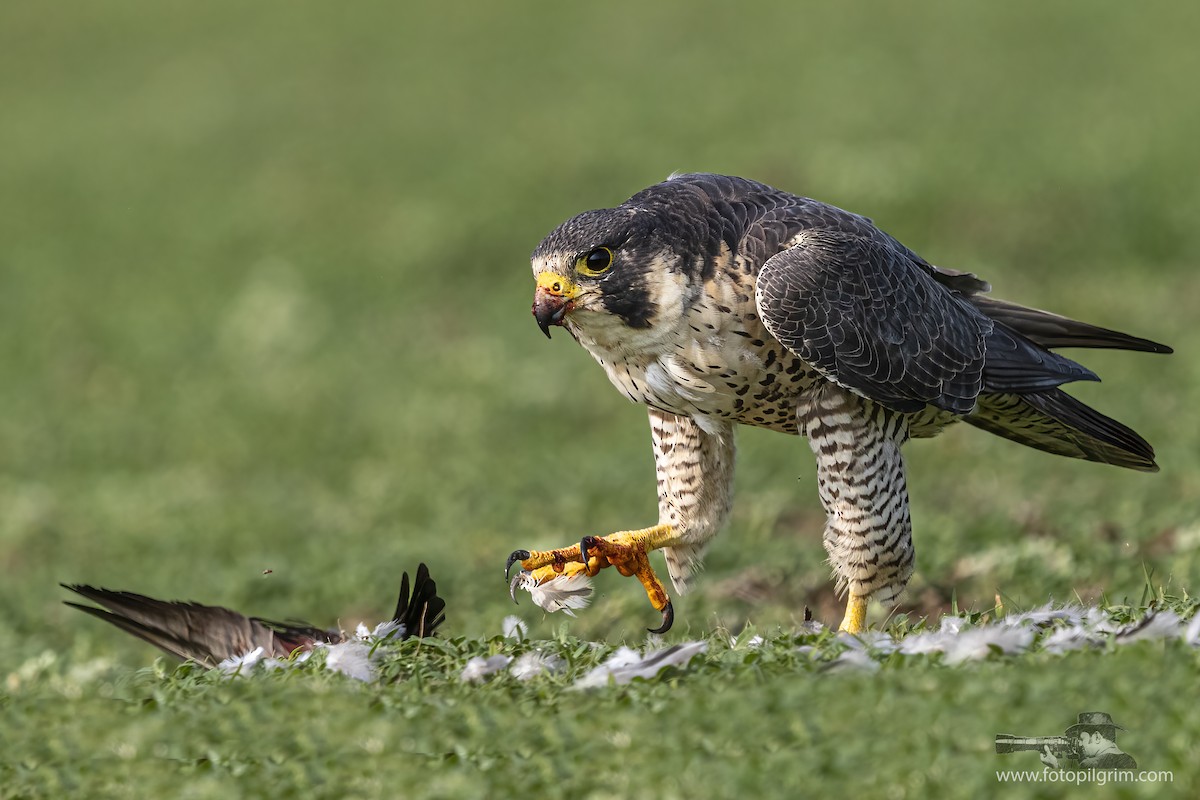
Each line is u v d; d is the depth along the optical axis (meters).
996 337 8.92
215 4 52.22
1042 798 4.75
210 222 30.41
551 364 20.47
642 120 33.00
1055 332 9.41
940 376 8.47
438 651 6.89
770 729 5.41
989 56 35.72
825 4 43.34
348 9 49.78
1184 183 24.73
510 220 27.05
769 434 16.33
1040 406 9.06
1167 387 16.58
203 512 16.05
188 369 22.95
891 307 8.26
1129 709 5.23
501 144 32.66
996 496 13.06
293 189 31.56
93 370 23.45
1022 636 6.14
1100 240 23.34
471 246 26.22
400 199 29.66
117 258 29.03
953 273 9.15
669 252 7.88
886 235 8.76
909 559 8.51
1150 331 19.55
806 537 12.51
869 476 8.36
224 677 6.68
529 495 14.95
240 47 46.50
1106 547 10.36
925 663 5.98
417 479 16.33
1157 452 13.85
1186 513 11.17
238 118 38.34
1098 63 34.12
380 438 18.83
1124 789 4.71
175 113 39.78
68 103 42.31
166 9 51.97
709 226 8.03
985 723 5.20
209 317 25.19
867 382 8.13
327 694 6.22
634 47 41.12
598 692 6.07
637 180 28.67
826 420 8.30
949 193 25.22
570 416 18.83
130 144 37.34
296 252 27.67
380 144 34.25
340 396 20.70
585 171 29.41
